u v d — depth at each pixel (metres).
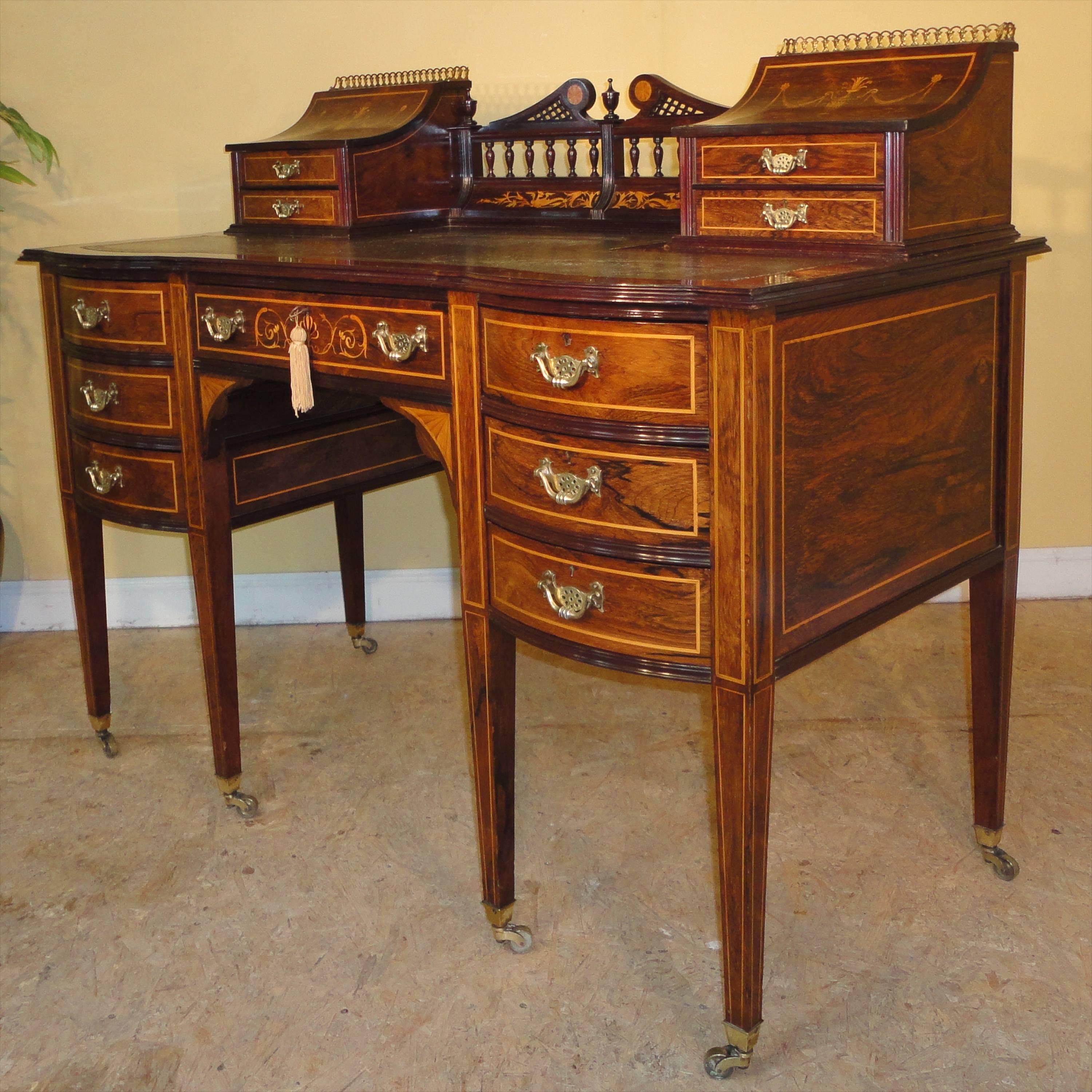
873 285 1.39
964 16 2.59
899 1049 1.50
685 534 1.35
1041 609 2.84
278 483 2.11
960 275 1.56
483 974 1.67
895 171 1.49
